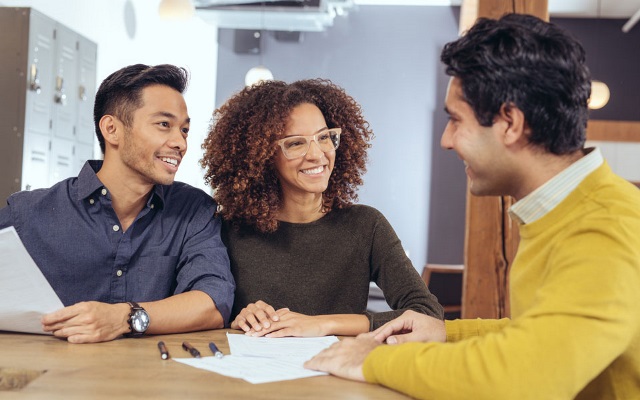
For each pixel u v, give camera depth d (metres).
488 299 4.04
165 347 1.38
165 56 9.18
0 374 1.22
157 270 2.00
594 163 1.21
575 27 9.41
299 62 10.37
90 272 1.96
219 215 2.15
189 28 9.70
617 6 8.95
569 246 1.11
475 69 1.21
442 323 1.58
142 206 2.02
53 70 5.49
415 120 10.12
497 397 1.04
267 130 2.02
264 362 1.35
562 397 1.04
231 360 1.36
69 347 1.46
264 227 2.09
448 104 1.27
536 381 1.03
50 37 5.41
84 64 6.07
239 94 2.18
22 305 1.54
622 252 1.07
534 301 1.11
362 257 2.14
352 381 1.22
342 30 10.27
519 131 1.20
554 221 1.19
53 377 1.18
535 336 1.04
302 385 1.18
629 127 8.14
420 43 10.13
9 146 5.09
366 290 2.15
